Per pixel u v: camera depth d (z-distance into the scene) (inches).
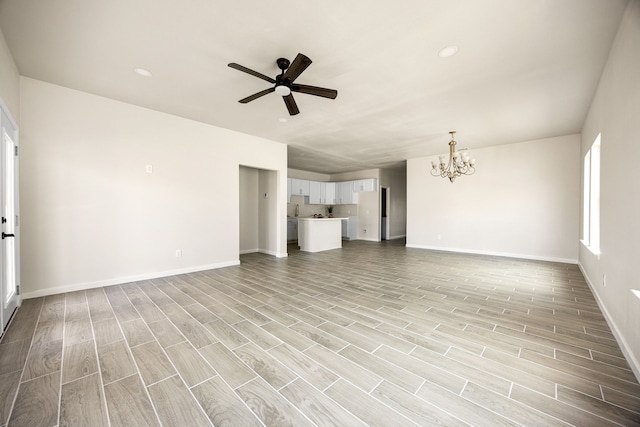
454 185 247.0
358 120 160.4
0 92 85.0
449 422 49.2
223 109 145.2
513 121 161.0
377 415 51.0
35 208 114.5
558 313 100.6
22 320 92.9
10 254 97.9
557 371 64.7
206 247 172.2
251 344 77.5
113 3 70.6
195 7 71.9
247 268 178.7
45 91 116.0
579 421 49.3
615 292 82.8
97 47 90.7
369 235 349.7
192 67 102.7
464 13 73.1
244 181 242.4
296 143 217.2
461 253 237.6
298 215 345.4
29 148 112.7
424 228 268.1
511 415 50.8
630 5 67.8
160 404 53.8
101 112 130.4
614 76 84.4
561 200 194.4
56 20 77.2
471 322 92.7
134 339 80.2
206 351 73.7
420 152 247.0
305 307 107.1
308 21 76.9
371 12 73.1
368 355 71.9
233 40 86.1
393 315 99.0
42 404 53.5
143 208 144.9
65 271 122.5
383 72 104.6
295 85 94.3
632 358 65.2
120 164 136.8
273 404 53.8
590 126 136.7
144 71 106.1
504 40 84.7
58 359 69.3
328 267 182.5
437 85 115.3
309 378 62.1
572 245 190.9
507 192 217.3
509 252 217.3
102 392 57.1
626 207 72.8
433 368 66.0
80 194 125.6
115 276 136.6
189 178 162.7
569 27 78.5
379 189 339.3
